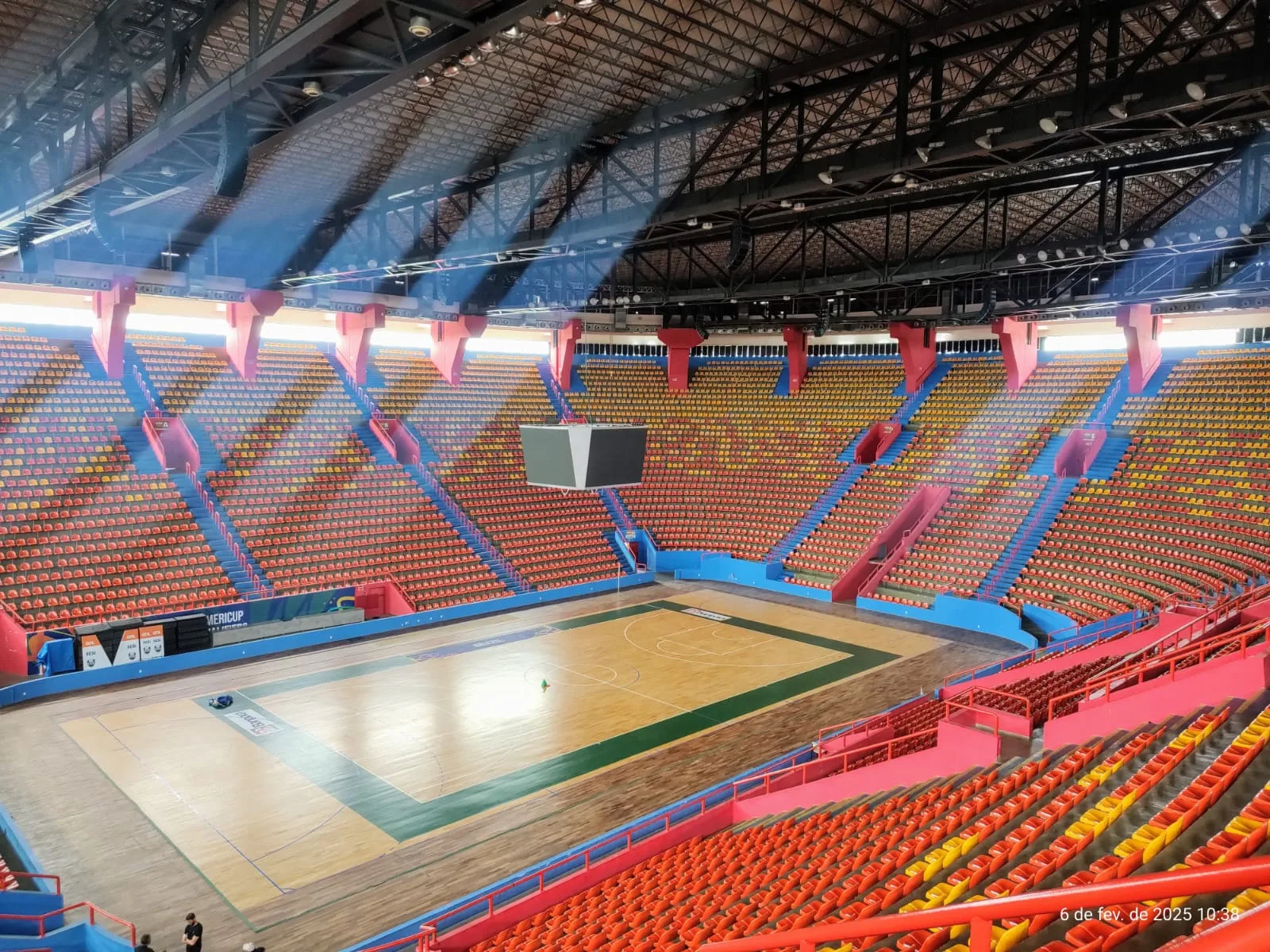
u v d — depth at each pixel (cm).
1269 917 193
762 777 1881
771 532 4191
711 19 1502
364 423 4078
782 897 1202
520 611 3466
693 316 4772
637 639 3080
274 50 1090
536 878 1588
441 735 2225
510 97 1895
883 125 2012
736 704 2453
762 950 538
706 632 3177
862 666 2789
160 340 3819
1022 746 1656
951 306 3497
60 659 2553
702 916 1218
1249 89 1133
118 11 1442
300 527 3441
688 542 4253
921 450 4288
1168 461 3531
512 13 1020
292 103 1330
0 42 1552
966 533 3700
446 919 1453
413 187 2547
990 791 1384
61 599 2736
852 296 3788
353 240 3231
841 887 1127
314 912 1479
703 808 1766
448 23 1062
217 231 3164
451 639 3080
